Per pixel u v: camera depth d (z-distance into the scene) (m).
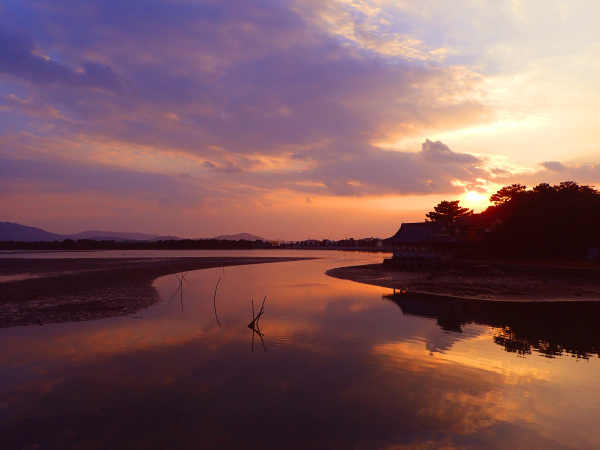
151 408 9.39
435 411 9.34
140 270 49.69
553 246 46.62
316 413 9.18
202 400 9.83
